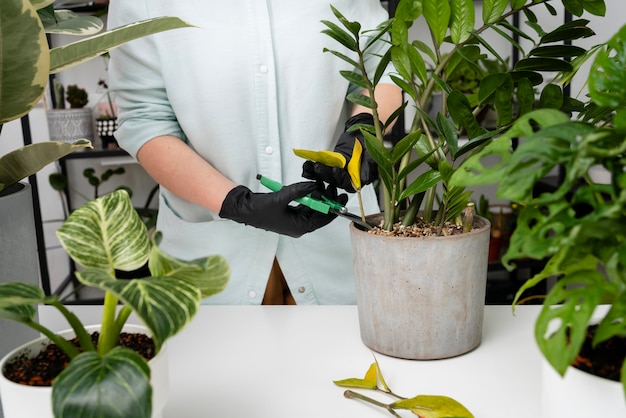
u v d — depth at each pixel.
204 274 0.45
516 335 0.78
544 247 0.42
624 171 0.42
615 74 0.45
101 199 0.53
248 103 1.13
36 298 0.46
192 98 1.12
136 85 1.14
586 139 0.40
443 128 0.70
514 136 0.47
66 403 0.39
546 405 0.50
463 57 0.71
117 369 0.41
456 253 0.67
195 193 1.07
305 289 1.20
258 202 0.97
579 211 0.78
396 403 0.59
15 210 0.67
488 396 0.64
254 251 1.16
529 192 0.44
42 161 0.72
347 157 0.98
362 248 0.71
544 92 0.69
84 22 0.81
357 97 0.78
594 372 0.46
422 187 0.70
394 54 0.75
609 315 0.41
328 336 0.79
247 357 0.74
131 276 1.75
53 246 2.55
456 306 0.69
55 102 2.45
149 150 1.12
